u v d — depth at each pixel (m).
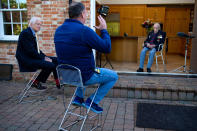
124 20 9.89
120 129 3.10
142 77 5.12
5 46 5.64
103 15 2.79
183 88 4.21
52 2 5.17
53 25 5.26
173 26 9.95
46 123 3.30
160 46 5.73
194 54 5.57
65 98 4.44
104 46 2.47
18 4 5.66
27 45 4.08
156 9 9.72
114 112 3.70
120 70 6.08
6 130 3.06
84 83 2.63
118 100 4.28
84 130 3.07
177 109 3.79
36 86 4.47
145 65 6.97
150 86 4.36
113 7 9.84
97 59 7.33
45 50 5.39
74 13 2.51
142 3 9.63
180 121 3.31
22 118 3.48
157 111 3.71
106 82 2.77
